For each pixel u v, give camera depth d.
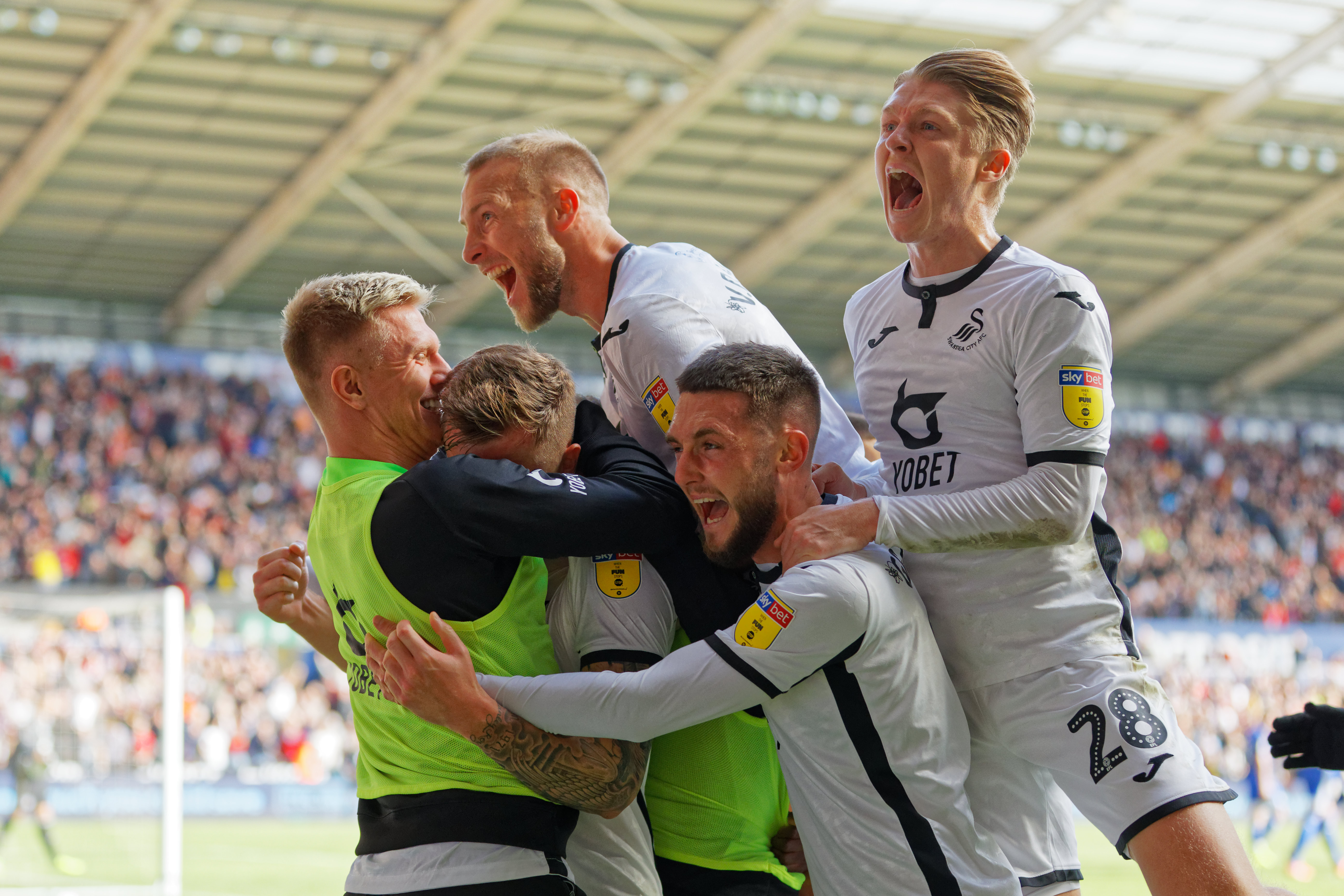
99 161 19.23
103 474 22.20
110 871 11.59
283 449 23.86
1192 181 22.38
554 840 2.36
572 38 17.41
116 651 13.10
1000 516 2.47
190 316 24.05
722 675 2.29
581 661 2.55
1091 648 2.63
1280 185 22.64
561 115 19.27
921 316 2.79
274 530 22.75
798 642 2.29
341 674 18.58
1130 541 26.27
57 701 12.77
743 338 2.79
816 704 2.37
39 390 22.58
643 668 2.49
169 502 22.30
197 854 13.12
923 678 2.43
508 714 2.30
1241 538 27.58
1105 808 2.57
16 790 11.91
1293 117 20.50
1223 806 2.55
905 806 2.37
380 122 18.38
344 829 16.14
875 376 2.87
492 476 2.33
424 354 2.57
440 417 2.57
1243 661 21.70
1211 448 29.66
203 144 19.06
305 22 16.42
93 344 23.08
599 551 2.37
